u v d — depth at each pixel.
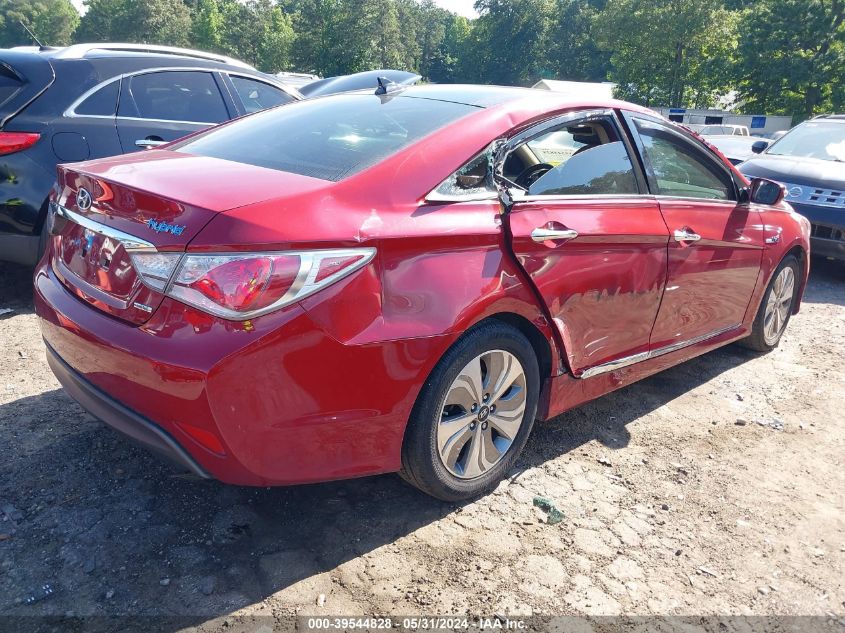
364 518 2.71
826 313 6.21
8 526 2.48
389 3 92.31
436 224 2.48
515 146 2.88
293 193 2.28
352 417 2.30
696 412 3.97
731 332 4.36
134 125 5.02
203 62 5.73
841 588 2.59
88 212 2.49
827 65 40.03
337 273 2.20
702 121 40.47
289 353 2.12
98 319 2.33
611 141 3.35
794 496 3.18
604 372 3.30
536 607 2.33
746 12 46.41
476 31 108.38
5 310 4.60
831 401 4.26
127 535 2.50
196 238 2.08
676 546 2.74
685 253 3.61
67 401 3.41
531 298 2.80
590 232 2.99
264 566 2.40
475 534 2.67
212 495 2.77
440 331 2.42
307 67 95.56
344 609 2.24
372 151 2.66
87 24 108.94
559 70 103.56
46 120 4.54
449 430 2.64
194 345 2.06
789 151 8.70
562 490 3.04
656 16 50.47
